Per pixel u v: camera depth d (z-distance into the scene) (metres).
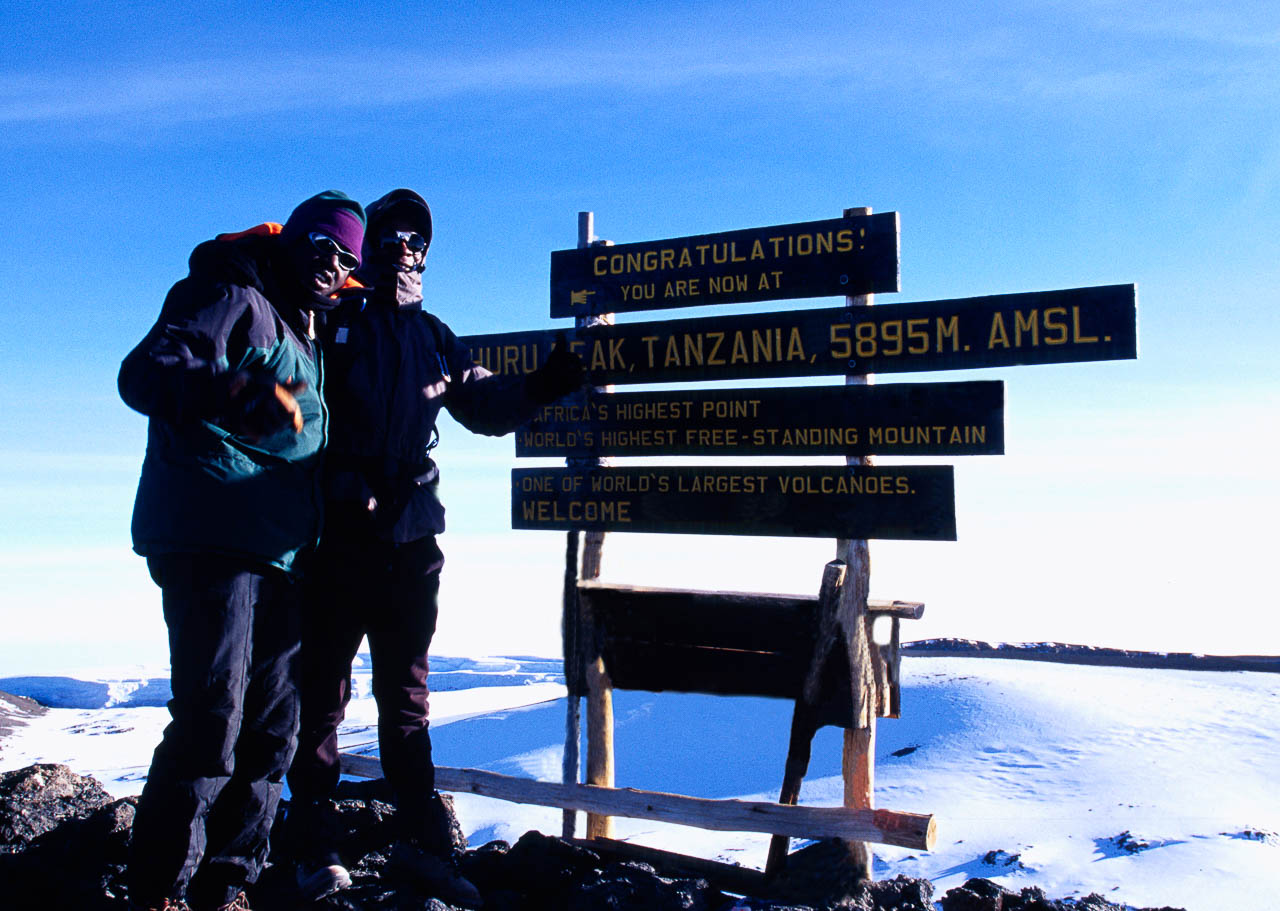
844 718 4.07
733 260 4.45
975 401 3.89
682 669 4.52
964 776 39.66
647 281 4.64
